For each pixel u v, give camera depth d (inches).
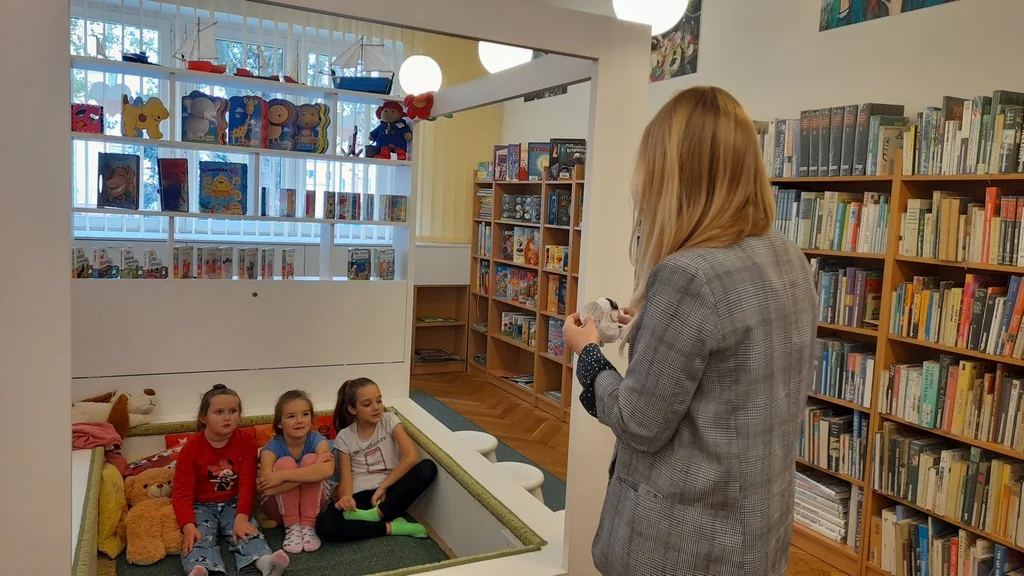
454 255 246.4
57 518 59.0
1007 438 99.5
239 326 137.6
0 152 54.7
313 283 143.4
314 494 114.6
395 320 152.2
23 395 57.2
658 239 49.9
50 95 55.5
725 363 46.3
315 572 104.3
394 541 116.4
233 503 113.2
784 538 50.3
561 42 76.3
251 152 135.3
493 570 81.5
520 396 223.5
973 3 114.0
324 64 219.5
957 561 106.7
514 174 224.7
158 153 197.0
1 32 53.7
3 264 55.6
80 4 186.2
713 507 47.3
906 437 115.1
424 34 235.3
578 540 82.4
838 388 125.4
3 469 57.2
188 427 128.7
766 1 153.8
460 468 115.0
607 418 49.6
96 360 126.7
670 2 81.1
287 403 115.9
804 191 134.8
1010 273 107.1
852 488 123.2
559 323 206.8
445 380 240.5
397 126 149.4
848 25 135.6
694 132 48.4
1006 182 108.2
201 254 135.1
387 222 148.9
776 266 48.7
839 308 126.2
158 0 176.9
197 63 132.6
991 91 111.6
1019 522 97.6
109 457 117.6
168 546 105.7
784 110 149.9
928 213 109.7
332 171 219.1
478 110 255.0
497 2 72.9
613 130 80.2
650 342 46.9
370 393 123.3
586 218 80.6
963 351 104.3
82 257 127.6
